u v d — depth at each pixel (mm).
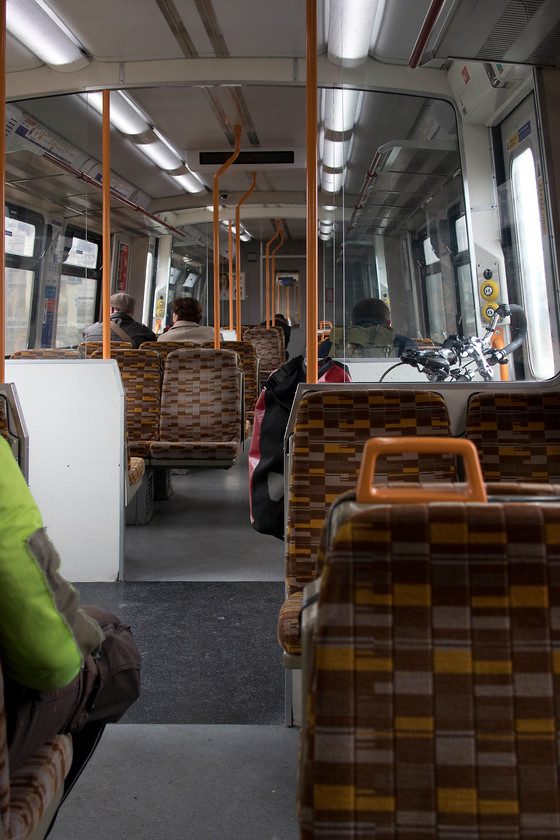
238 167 7191
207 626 3156
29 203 4469
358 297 4066
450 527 749
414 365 3590
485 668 750
